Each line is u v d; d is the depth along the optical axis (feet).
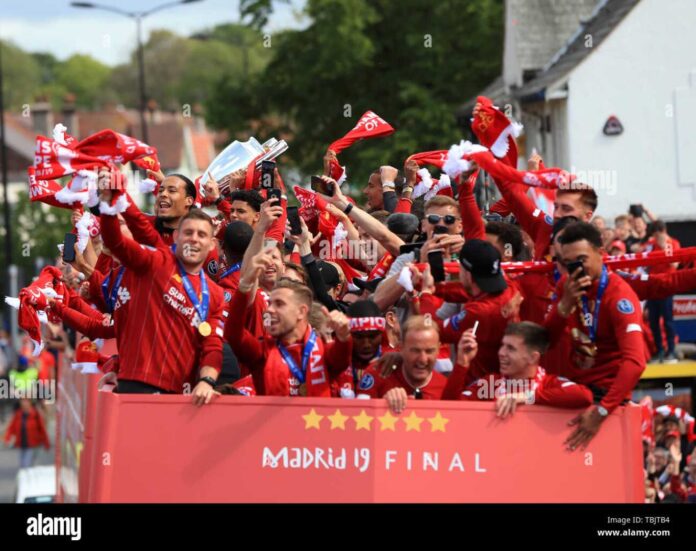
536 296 23.93
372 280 27.78
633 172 79.46
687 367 50.90
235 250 26.48
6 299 27.61
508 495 21.11
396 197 32.60
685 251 23.31
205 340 22.30
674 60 79.20
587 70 79.36
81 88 447.42
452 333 23.11
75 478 30.45
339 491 21.08
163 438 21.15
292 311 22.21
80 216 27.99
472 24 114.93
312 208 32.50
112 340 29.91
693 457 39.17
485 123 24.93
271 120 123.34
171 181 26.71
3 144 145.59
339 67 111.75
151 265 22.47
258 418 21.17
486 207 33.73
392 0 116.16
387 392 21.65
